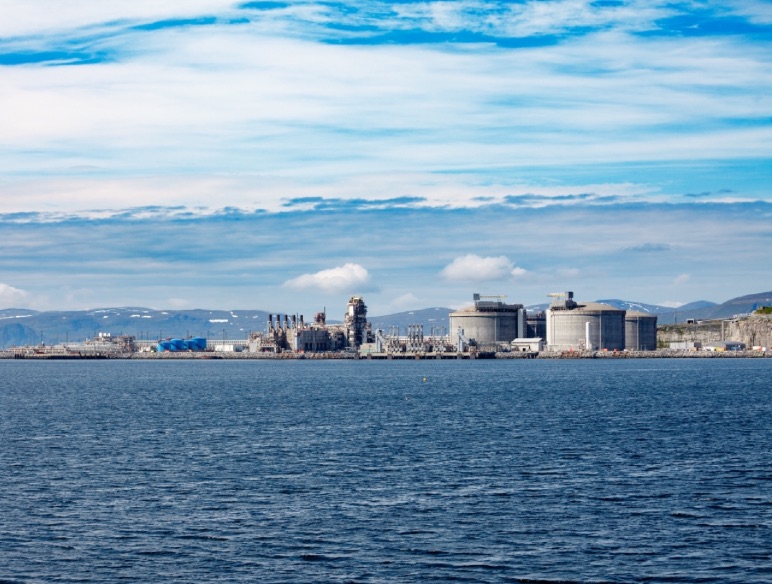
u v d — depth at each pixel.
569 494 83.56
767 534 69.81
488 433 129.75
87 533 70.19
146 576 60.41
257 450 111.38
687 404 186.62
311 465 99.62
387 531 70.62
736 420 148.75
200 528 71.50
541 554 64.88
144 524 72.75
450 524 72.62
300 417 157.25
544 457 105.31
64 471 96.00
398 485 87.94
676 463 100.62
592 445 115.88
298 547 66.50
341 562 63.12
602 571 61.34
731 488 86.25
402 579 59.75
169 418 156.25
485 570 61.47
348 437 124.88
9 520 74.06
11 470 96.75
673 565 62.53
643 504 79.44
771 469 96.31
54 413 168.25
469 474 93.88
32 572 61.19
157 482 89.62
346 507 78.31
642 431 132.00
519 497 82.19
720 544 67.31
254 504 79.56
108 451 111.06
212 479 91.12
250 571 61.28
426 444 117.00
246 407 182.38
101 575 60.62
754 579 59.81
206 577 60.16
